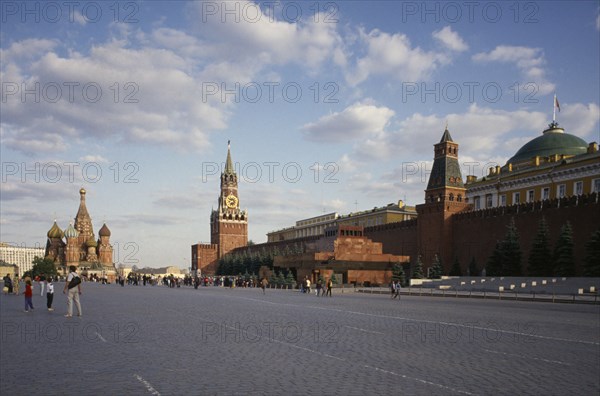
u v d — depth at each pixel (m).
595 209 57.41
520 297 40.66
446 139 83.50
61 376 10.54
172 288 75.00
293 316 23.80
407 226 90.25
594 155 70.56
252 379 10.28
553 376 10.68
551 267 58.53
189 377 10.45
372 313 25.86
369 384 9.90
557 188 76.38
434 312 26.86
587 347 14.52
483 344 14.96
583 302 35.91
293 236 172.75
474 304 35.09
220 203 180.00
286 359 12.38
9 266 170.50
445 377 10.52
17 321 21.20
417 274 77.25
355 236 88.69
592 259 52.41
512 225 64.75
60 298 41.50
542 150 94.56
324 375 10.64
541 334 17.38
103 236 184.75
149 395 9.10
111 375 10.63
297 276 88.69
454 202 81.44
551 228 63.19
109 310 27.53
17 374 10.72
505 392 9.41
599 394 9.33
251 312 26.25
